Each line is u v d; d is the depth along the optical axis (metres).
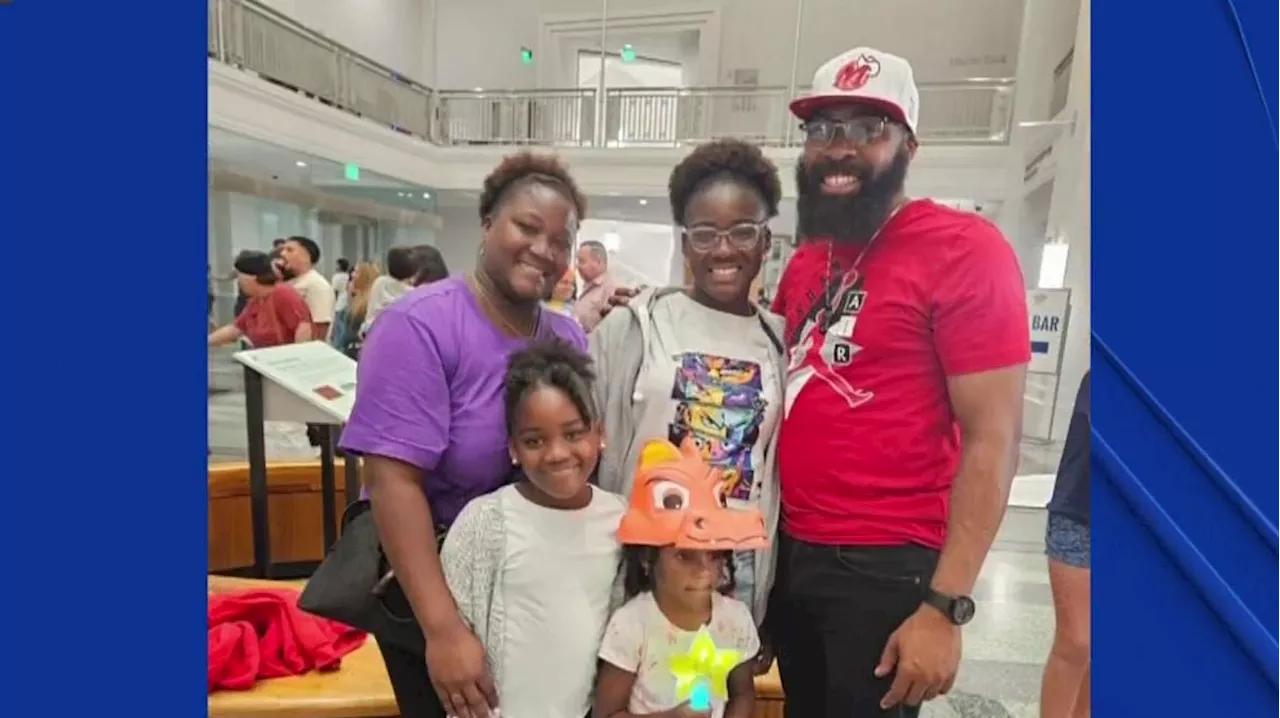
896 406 1.10
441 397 1.06
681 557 1.09
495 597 1.09
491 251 1.09
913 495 1.11
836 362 1.11
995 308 1.06
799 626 1.19
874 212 1.09
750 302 1.12
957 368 1.08
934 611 1.12
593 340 1.11
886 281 1.09
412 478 1.06
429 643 1.08
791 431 1.13
